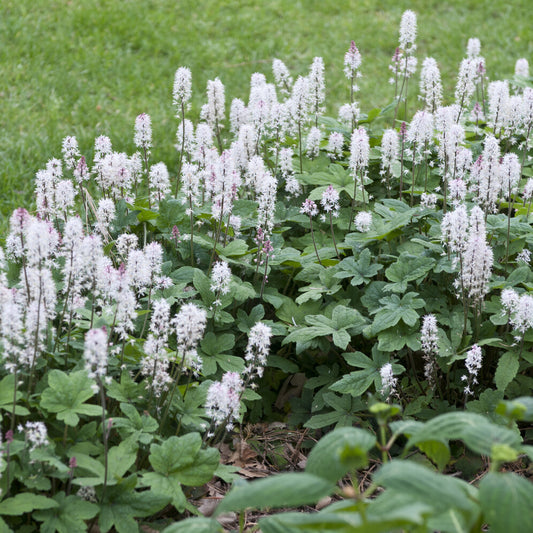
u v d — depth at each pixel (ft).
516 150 25.70
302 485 8.90
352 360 17.25
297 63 42.63
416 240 18.85
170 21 45.93
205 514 14.87
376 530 8.09
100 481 12.30
